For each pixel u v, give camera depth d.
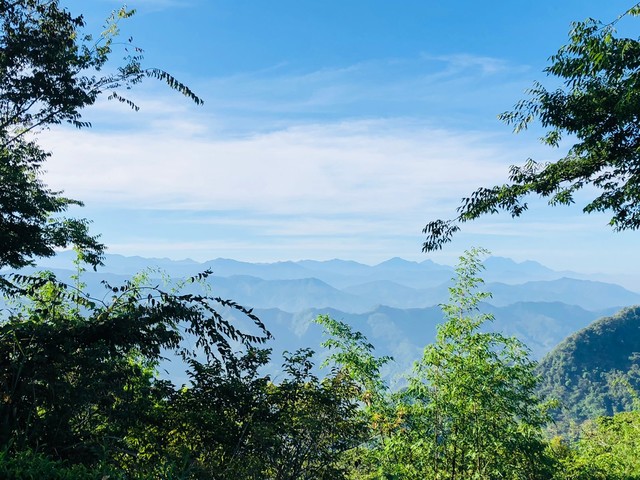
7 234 10.10
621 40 7.13
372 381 10.07
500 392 9.30
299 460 6.15
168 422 5.73
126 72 11.15
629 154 8.34
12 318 5.00
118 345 5.07
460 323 9.95
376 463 9.36
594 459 14.37
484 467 9.32
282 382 6.71
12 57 10.01
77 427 4.41
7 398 4.07
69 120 11.34
